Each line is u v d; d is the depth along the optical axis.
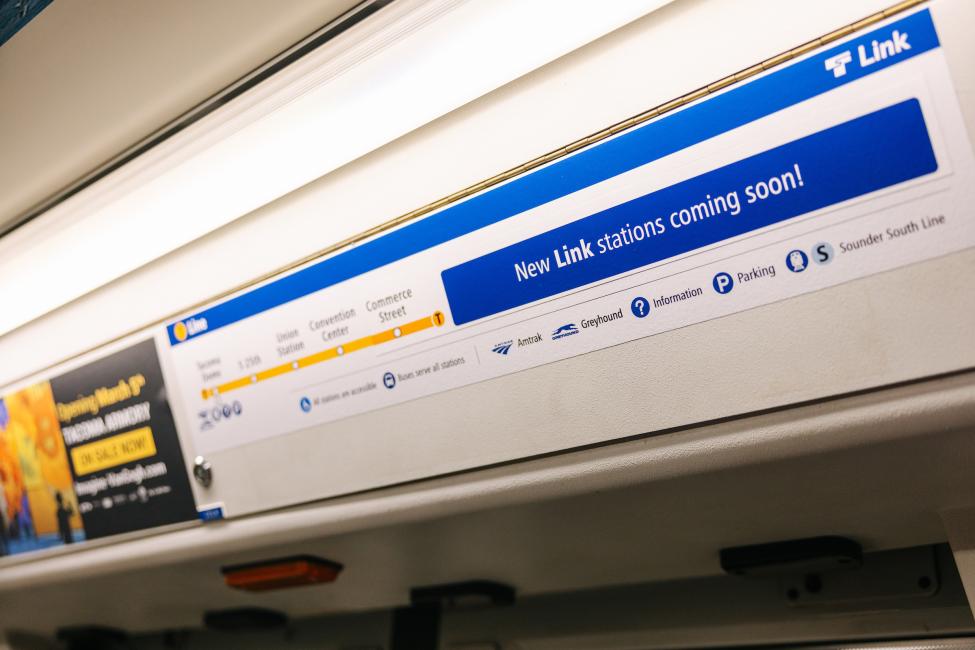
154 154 1.58
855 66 1.12
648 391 1.31
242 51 1.40
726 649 1.80
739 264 1.22
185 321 1.75
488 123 1.36
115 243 1.76
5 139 1.65
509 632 2.08
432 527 1.64
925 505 1.38
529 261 1.37
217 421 1.75
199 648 2.60
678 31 1.21
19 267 1.88
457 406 1.47
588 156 1.30
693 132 1.22
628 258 1.29
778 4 1.16
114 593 2.29
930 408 1.14
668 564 1.72
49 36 1.49
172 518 1.86
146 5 1.40
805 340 1.20
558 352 1.37
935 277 1.11
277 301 1.62
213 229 1.66
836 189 1.15
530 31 1.28
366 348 1.54
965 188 1.08
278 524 1.71
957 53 1.07
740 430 1.26
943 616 1.58
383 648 2.27
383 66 1.36
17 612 2.56
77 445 1.99
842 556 1.52
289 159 1.52
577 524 1.60
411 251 1.46
